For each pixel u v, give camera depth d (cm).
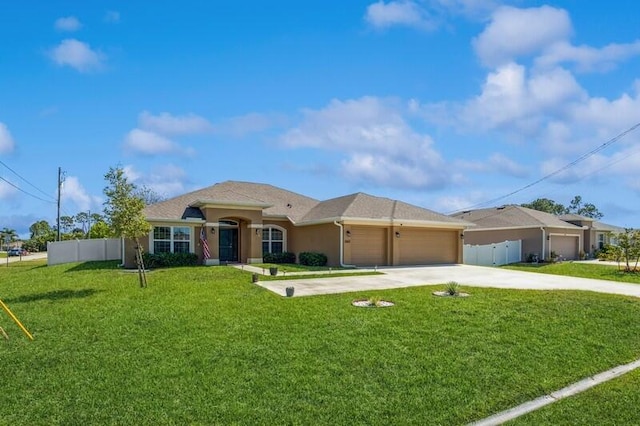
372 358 793
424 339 898
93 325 1003
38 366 761
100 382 694
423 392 673
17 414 596
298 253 2806
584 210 7169
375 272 2089
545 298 1295
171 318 1053
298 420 584
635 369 795
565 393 696
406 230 2633
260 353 812
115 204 1552
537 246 3366
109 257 3064
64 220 7881
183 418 585
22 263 3712
